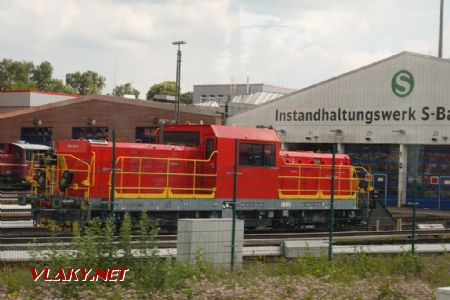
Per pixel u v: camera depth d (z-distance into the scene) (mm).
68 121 57688
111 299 12492
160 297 12820
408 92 43562
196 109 51406
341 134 46406
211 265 15664
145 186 23453
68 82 155625
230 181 24969
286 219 27438
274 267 17219
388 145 45656
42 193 23844
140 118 53469
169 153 24266
